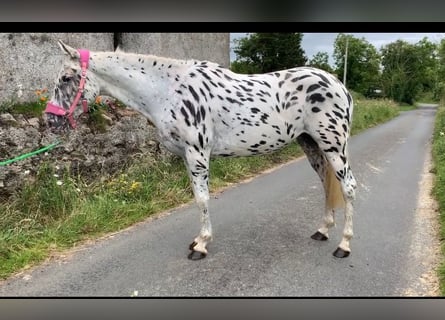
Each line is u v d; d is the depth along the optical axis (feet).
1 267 10.96
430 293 9.64
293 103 11.10
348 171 11.46
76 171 15.57
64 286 10.15
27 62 15.75
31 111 15.28
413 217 14.75
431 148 27.81
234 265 11.24
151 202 15.71
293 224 14.25
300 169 22.88
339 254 11.60
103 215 14.10
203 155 11.05
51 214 13.71
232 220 14.64
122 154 17.61
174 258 11.70
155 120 11.19
